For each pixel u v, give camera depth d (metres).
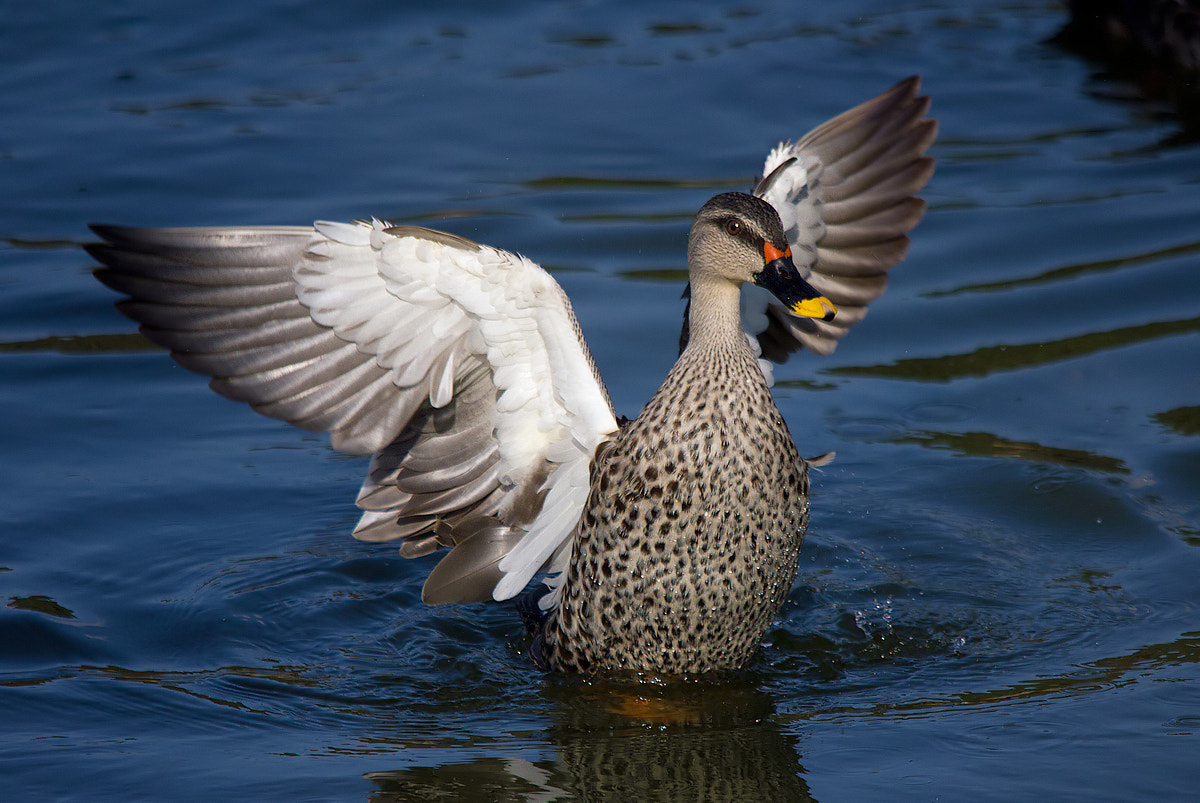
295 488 11.79
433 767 7.93
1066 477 11.66
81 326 13.73
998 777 7.69
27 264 14.54
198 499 11.43
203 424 12.62
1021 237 15.34
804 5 22.42
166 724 8.41
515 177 16.48
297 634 9.80
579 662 9.24
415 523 9.59
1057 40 20.91
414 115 18.02
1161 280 14.39
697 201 15.97
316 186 16.08
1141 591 10.11
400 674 9.34
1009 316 14.19
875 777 7.75
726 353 8.58
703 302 8.76
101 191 15.82
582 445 8.91
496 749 8.20
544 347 8.66
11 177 16.11
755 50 20.20
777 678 9.23
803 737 8.30
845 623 9.92
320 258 8.41
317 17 21.19
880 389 13.30
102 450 11.99
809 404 13.07
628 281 14.67
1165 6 19.69
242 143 17.14
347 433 8.63
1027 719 8.41
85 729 8.30
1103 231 15.34
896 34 21.08
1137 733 8.16
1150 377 13.06
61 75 19.05
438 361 8.71
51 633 9.41
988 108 18.45
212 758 7.99
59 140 17.14
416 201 15.76
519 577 9.26
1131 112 18.31
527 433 9.05
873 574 10.57
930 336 14.05
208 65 19.56
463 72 19.39
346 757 8.05
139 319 8.28
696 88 18.83
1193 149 17.12
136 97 18.47
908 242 10.60
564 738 8.35
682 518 8.44
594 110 18.20
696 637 8.81
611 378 12.99
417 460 9.32
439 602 9.35
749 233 8.59
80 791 7.57
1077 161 16.94
